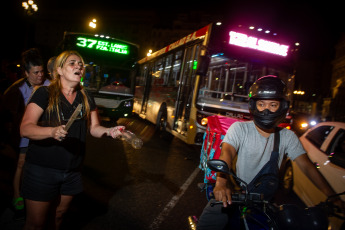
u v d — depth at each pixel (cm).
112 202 394
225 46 699
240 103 720
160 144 838
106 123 1102
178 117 830
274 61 737
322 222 161
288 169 499
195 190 475
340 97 3072
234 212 202
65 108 213
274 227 166
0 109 324
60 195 225
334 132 428
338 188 335
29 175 204
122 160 613
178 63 886
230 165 197
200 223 212
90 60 988
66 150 209
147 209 385
